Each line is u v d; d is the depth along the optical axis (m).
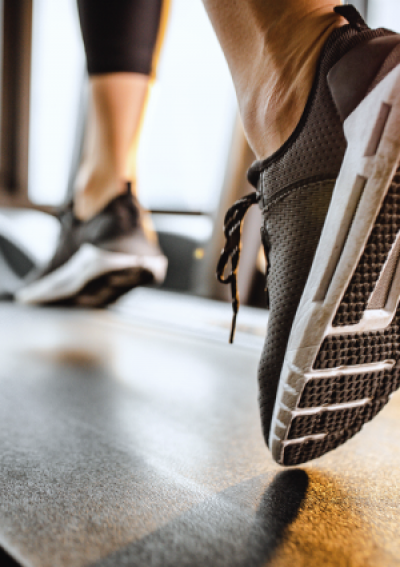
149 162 2.60
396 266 0.41
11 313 1.60
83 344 1.22
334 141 0.41
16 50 3.50
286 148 0.44
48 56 3.32
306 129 0.43
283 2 0.44
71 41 3.09
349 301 0.40
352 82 0.39
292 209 0.44
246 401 0.80
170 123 2.49
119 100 1.25
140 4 1.15
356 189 0.39
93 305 1.66
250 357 1.20
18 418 0.64
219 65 2.25
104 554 0.32
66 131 3.19
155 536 0.35
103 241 1.42
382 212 0.38
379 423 0.70
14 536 0.33
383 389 0.46
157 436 0.60
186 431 0.63
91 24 1.16
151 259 1.45
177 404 0.76
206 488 0.44
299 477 0.49
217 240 2.19
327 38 0.41
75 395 0.77
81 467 0.48
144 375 0.95
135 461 0.51
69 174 3.16
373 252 0.39
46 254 2.32
